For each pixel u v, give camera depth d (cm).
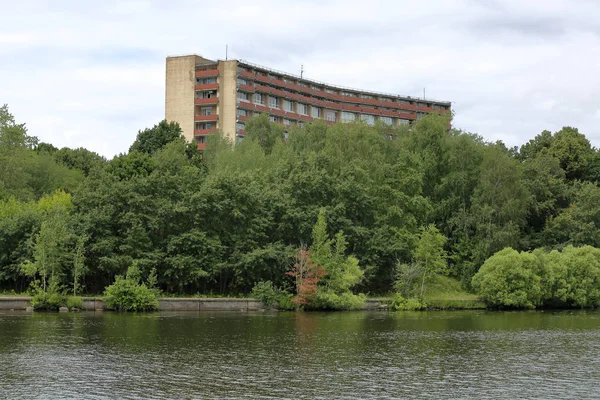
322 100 19825
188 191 9950
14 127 12338
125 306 8650
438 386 4400
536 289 10325
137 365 4931
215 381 4450
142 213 9450
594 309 10819
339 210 10481
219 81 17275
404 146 12656
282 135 15388
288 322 7762
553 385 4459
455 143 12369
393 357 5434
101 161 16325
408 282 10206
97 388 4216
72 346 5688
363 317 8650
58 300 8456
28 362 4978
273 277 9806
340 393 4175
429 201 12000
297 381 4488
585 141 16225
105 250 9025
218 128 17050
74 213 9656
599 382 4556
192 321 7662
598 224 12612
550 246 12494
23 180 12175
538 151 16400
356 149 11919
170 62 17550
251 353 5506
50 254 8588
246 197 10019
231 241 9950
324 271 9500
